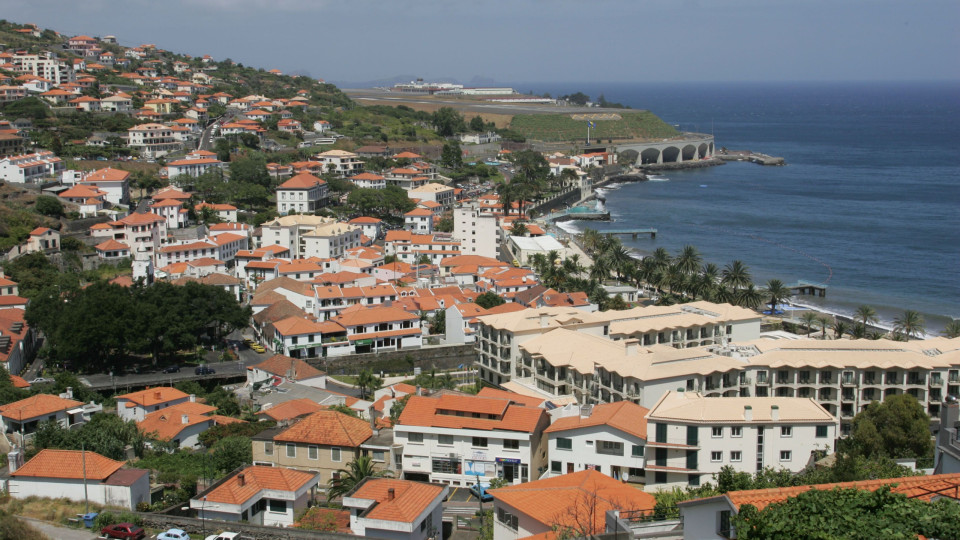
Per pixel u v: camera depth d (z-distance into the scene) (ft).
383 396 470.39
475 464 328.29
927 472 285.02
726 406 323.57
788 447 317.22
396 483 269.64
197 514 279.49
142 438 386.32
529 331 491.72
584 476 265.13
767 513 161.27
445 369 614.75
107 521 270.26
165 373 556.92
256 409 453.58
